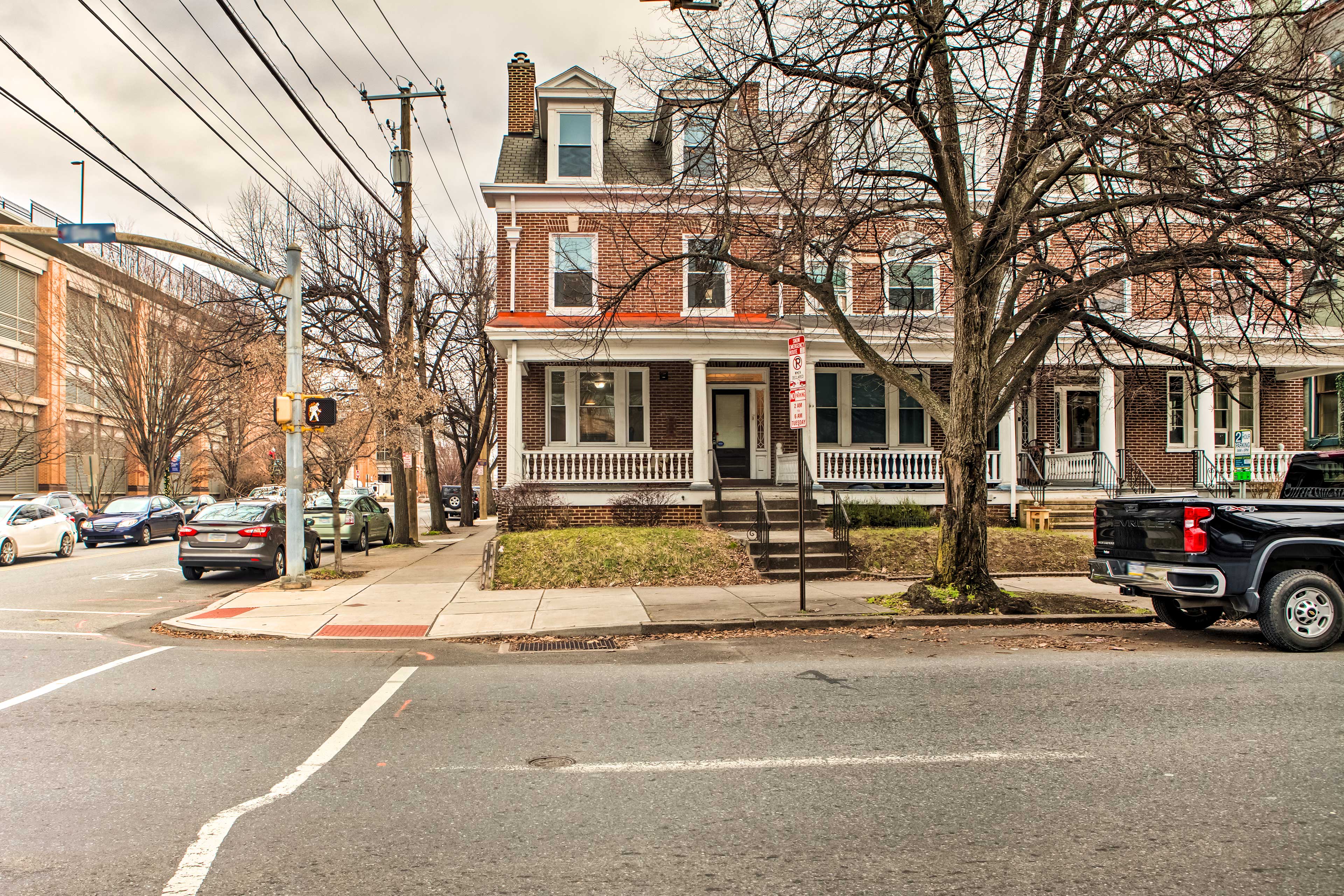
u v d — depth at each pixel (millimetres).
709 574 13602
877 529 17000
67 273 35688
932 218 12227
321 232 22594
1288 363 19156
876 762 4941
